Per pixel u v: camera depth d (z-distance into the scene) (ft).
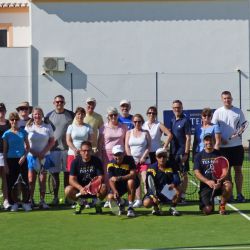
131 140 48.73
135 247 35.78
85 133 48.34
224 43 103.65
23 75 101.76
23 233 39.99
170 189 44.93
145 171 48.57
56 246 36.35
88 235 39.17
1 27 114.21
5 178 47.78
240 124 50.83
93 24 102.68
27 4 113.91
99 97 102.68
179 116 50.72
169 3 103.09
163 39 103.09
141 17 102.99
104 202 50.44
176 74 103.14
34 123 48.88
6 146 47.32
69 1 102.22
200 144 49.70
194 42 103.40
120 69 102.83
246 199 52.75
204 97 103.35
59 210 47.80
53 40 102.27
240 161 50.90
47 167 49.01
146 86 102.89
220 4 103.60
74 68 102.42
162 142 56.95
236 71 103.50
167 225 41.91
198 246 35.83
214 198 47.85
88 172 45.68
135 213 46.14
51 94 102.17
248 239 37.58
